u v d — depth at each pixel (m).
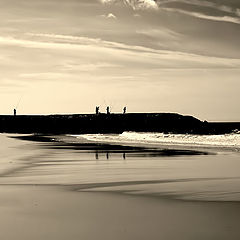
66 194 21.62
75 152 53.12
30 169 33.53
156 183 25.44
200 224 15.01
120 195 21.28
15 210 17.73
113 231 14.33
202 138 83.12
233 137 79.19
